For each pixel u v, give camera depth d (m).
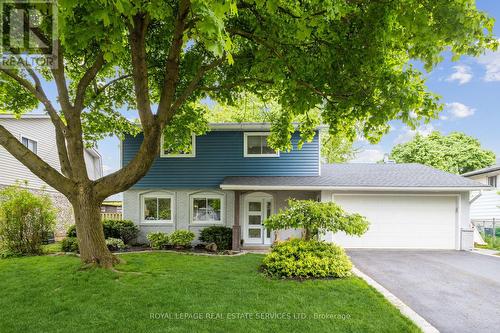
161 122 7.36
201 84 9.38
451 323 4.99
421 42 5.04
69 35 4.59
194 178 13.58
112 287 6.25
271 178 13.21
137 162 7.29
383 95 5.81
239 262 9.00
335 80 6.77
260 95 9.41
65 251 10.84
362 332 4.44
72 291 6.03
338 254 7.86
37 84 8.12
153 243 12.04
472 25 4.68
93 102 10.48
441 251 12.29
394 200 12.86
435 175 13.95
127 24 5.64
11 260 9.01
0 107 10.13
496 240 14.26
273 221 8.11
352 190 12.71
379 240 12.82
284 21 6.16
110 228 12.45
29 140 17.03
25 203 10.23
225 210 13.59
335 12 5.04
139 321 4.72
